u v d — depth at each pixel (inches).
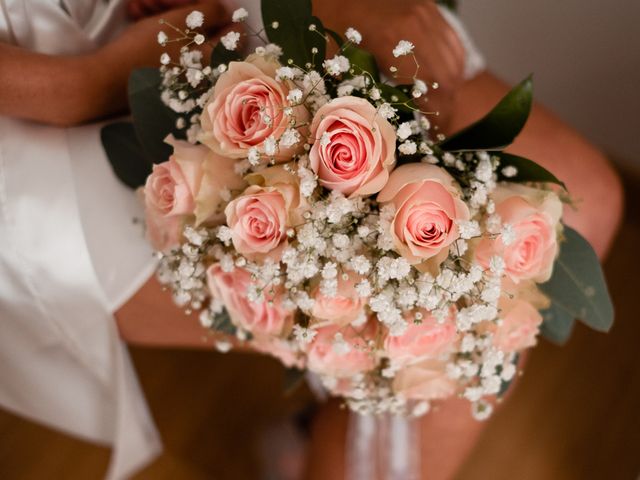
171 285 24.6
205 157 21.7
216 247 22.2
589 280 23.4
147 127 24.4
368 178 20.0
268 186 20.6
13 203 25.9
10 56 24.5
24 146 26.3
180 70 24.3
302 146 21.1
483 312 21.2
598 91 44.2
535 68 45.3
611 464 39.9
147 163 26.2
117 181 26.6
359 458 32.9
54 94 25.3
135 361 42.8
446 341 22.0
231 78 20.9
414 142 21.1
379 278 20.9
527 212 20.9
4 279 26.9
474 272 20.6
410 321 21.7
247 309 22.5
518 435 40.8
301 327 22.4
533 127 30.6
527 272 21.3
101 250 26.4
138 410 33.0
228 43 21.7
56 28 27.2
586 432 40.8
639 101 43.1
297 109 20.9
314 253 20.7
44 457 39.4
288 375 26.3
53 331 28.4
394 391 23.6
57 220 26.1
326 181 20.2
